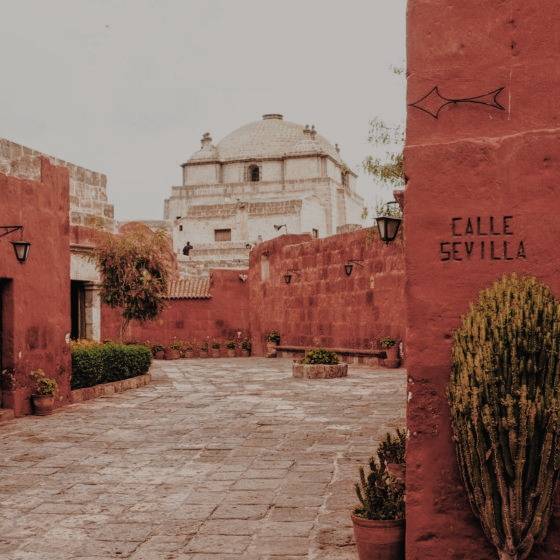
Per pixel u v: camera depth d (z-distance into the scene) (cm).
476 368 479
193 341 3219
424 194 545
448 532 530
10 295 1325
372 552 552
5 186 1312
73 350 1595
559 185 525
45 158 1455
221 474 880
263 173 7288
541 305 481
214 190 7162
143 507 751
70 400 1505
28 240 1376
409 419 540
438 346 538
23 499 787
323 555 603
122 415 1343
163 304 2320
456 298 537
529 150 530
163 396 1623
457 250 539
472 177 539
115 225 2569
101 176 2377
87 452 1019
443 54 552
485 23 546
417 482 536
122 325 2322
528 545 487
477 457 484
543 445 470
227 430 1170
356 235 2384
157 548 632
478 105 545
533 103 536
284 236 2880
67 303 1518
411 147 549
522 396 465
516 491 477
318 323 2627
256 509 734
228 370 2341
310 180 6894
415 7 557
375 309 2295
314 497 771
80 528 689
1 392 1320
